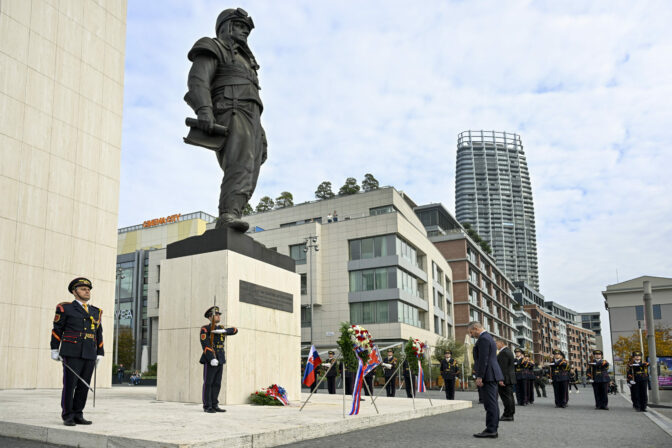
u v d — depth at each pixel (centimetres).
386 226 5388
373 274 5400
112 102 2242
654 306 6988
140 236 7975
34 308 1828
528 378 1956
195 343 1118
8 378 1717
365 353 958
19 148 1847
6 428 671
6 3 1855
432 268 6556
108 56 2248
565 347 16675
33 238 1858
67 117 2033
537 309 13200
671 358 2181
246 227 1192
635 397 1653
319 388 3247
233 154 1218
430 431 855
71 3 2100
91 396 1254
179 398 1105
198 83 1190
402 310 5344
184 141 1194
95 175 2123
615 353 6819
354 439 732
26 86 1894
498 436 813
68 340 676
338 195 7056
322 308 5550
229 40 1274
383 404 1302
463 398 2453
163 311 1177
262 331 1203
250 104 1266
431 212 8562
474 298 8194
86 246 2050
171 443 538
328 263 5622
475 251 8562
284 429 676
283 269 1327
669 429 998
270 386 1145
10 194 1800
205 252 1161
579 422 1130
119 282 7675
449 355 1981
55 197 1953
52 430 629
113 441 576
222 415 839
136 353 7275
